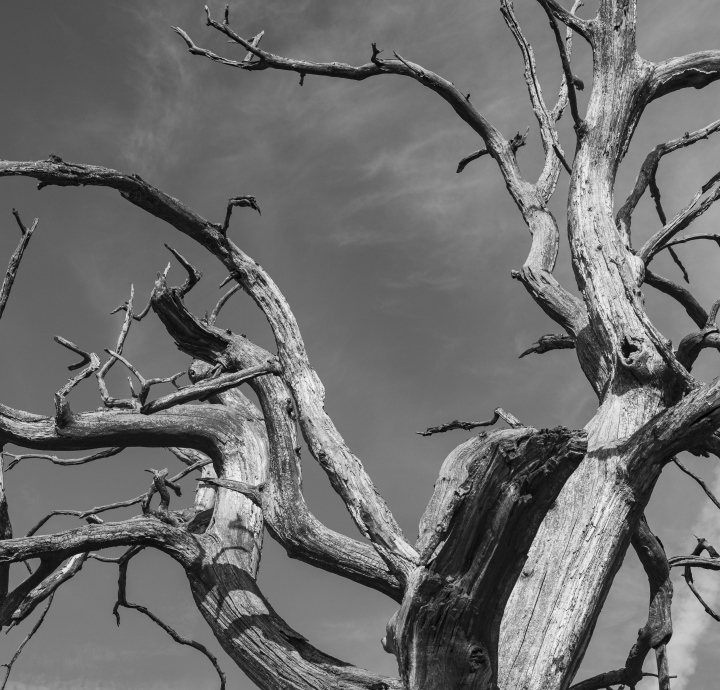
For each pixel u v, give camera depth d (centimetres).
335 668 573
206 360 790
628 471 561
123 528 639
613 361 677
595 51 841
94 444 716
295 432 657
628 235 789
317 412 621
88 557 757
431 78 940
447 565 419
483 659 425
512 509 407
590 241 740
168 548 648
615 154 804
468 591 419
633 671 628
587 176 786
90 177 650
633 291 689
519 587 533
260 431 802
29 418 716
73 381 700
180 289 732
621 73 820
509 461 404
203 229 691
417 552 527
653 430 554
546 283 841
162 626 754
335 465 583
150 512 662
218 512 734
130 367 723
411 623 430
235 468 758
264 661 580
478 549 415
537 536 561
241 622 604
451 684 424
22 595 652
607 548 536
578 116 798
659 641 615
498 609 429
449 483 580
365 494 562
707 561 671
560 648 496
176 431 755
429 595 422
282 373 655
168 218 689
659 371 648
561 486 413
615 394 666
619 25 834
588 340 761
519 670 487
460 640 425
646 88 823
